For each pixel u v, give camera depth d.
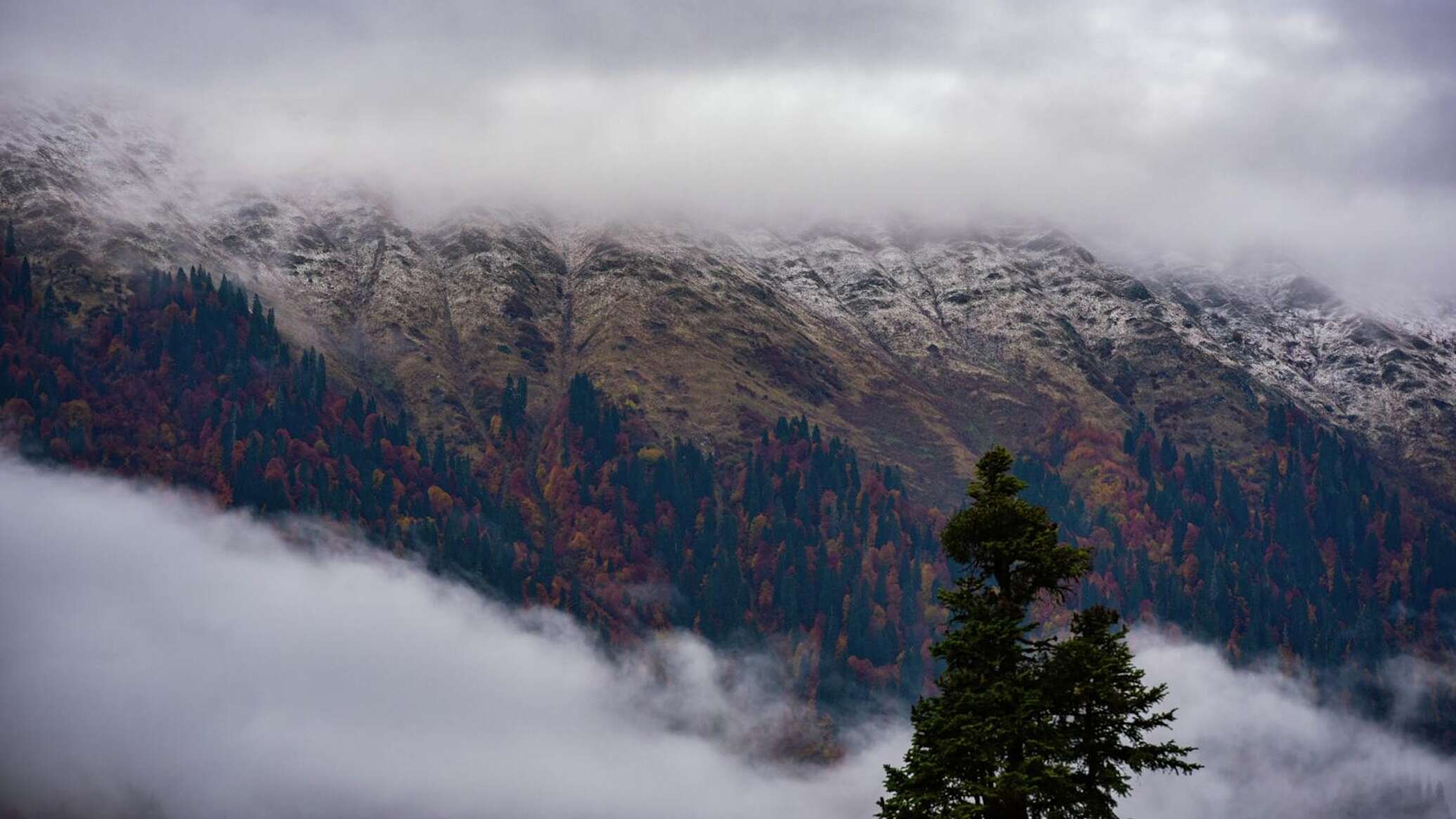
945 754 38.97
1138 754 39.12
